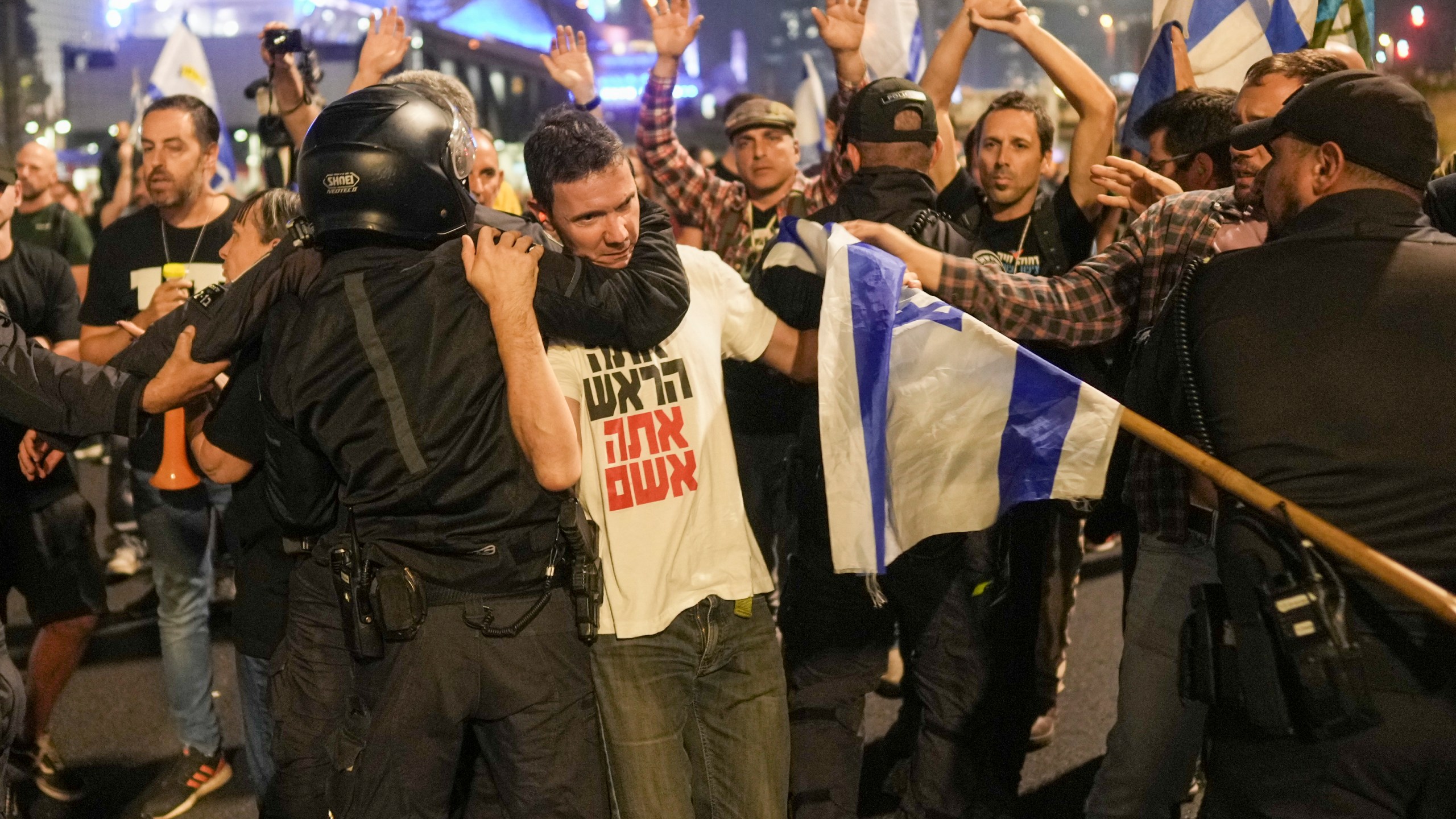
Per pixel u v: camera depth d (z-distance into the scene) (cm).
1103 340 285
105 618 543
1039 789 367
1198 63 400
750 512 374
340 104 225
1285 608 198
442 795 230
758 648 255
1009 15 367
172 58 638
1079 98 357
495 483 221
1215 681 211
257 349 260
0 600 347
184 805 366
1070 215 366
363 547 226
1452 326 200
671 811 237
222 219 415
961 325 251
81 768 396
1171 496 266
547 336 233
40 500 347
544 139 230
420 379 219
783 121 461
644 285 230
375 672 227
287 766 259
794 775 299
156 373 249
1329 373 204
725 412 254
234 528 300
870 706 433
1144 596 270
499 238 220
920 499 257
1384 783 200
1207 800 221
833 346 253
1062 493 246
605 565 240
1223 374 213
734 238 468
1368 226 210
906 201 305
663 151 460
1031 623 317
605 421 240
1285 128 220
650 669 239
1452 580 198
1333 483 203
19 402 250
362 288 220
